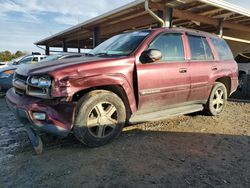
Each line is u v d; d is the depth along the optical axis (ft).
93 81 10.30
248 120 16.58
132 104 11.76
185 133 13.29
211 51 16.31
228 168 9.25
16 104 10.32
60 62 11.21
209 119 16.46
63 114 9.84
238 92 29.22
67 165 9.22
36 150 10.18
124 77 11.23
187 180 8.31
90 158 9.84
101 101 10.81
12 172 8.70
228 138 12.67
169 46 13.41
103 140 11.05
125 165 9.29
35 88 10.09
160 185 7.97
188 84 14.05
